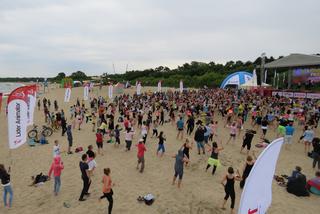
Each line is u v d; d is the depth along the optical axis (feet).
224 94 131.95
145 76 371.56
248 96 114.01
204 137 48.85
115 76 399.85
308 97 109.60
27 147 55.11
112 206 28.22
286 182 37.40
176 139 59.57
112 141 57.98
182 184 35.99
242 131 68.28
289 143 54.65
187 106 91.56
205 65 341.82
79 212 29.40
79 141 59.41
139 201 31.37
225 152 49.39
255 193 18.60
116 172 40.29
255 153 49.29
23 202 32.04
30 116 50.14
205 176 38.68
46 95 198.59
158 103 101.14
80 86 307.99
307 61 116.88
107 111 99.09
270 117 73.15
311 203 31.94
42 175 38.40
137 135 64.64
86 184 31.53
